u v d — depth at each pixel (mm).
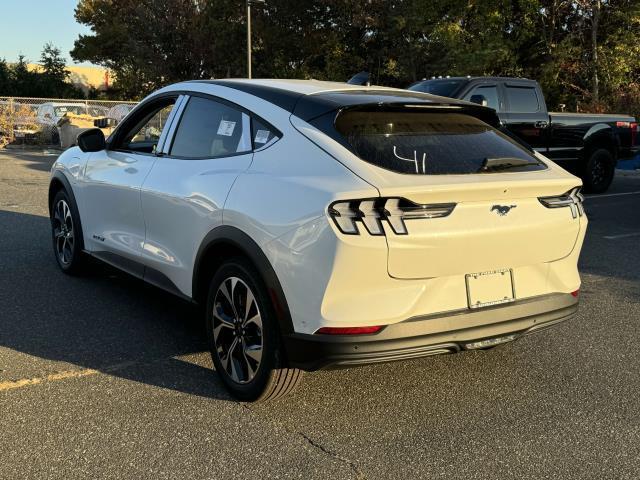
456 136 3512
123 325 4605
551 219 3357
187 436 3078
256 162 3451
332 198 2846
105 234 4949
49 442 2982
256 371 3291
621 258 7305
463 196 3016
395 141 3258
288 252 3004
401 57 32719
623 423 3342
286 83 3918
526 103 11062
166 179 4070
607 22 26594
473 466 2891
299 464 2867
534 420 3361
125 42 46625
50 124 23266
